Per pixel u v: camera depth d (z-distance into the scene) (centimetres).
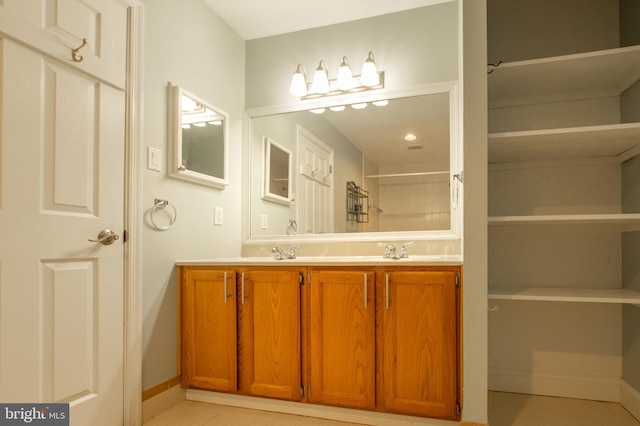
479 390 160
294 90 251
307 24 258
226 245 252
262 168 269
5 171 128
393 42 244
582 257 213
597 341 210
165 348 197
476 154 166
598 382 207
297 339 185
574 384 211
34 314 136
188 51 220
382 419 176
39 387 137
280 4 236
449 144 229
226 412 191
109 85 169
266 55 272
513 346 221
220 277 196
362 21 251
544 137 180
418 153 236
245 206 271
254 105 272
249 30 266
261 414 189
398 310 171
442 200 229
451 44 231
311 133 260
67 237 149
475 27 169
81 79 156
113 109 170
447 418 165
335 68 257
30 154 136
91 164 160
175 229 207
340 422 180
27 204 135
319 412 185
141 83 185
